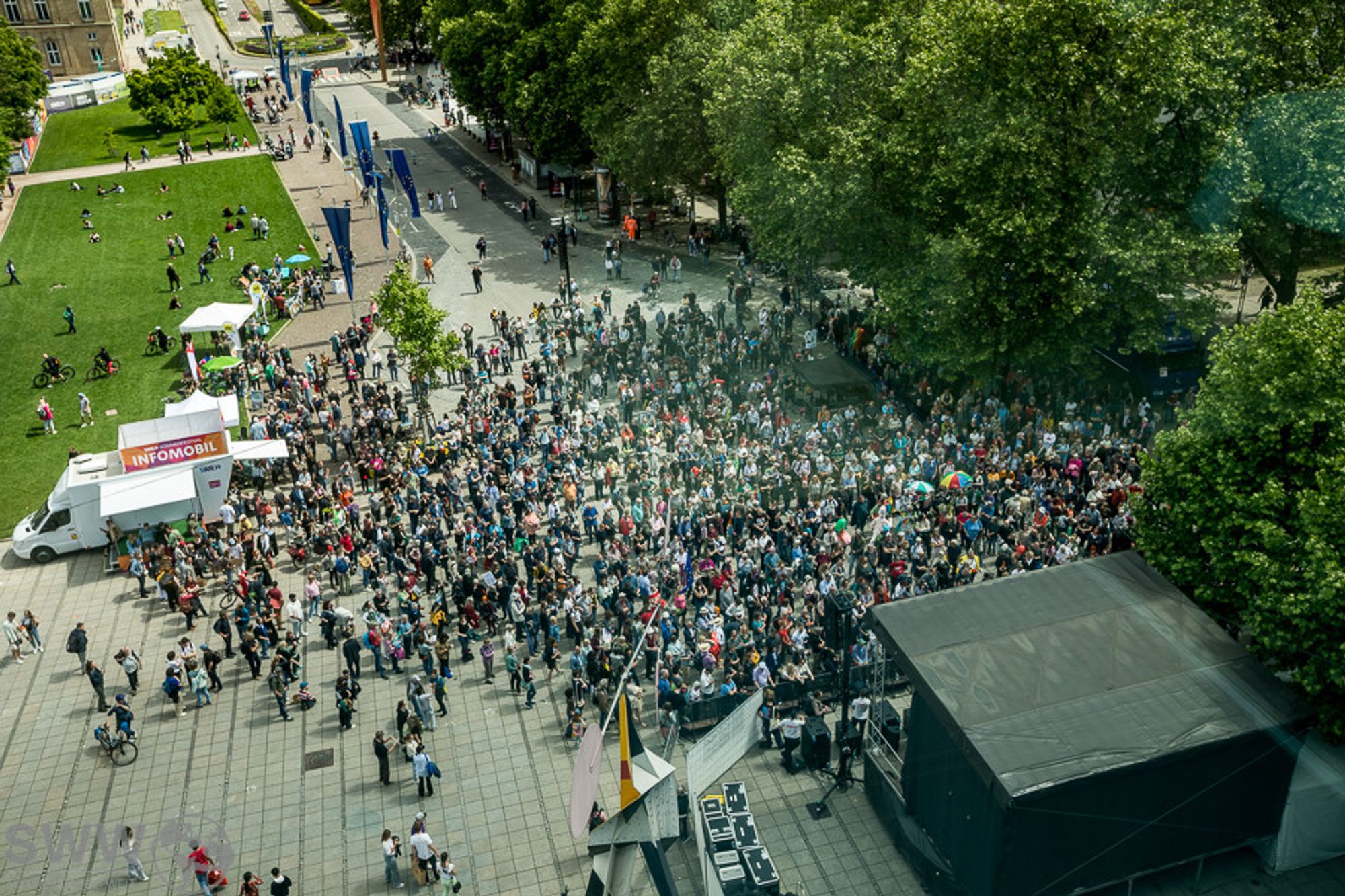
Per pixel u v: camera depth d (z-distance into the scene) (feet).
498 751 119.14
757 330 199.82
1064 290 154.71
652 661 124.47
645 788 72.74
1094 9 145.69
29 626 139.03
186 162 355.15
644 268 254.47
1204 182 147.43
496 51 311.88
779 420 167.63
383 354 222.48
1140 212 155.43
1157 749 76.18
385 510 158.61
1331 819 81.15
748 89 197.06
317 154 365.81
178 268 271.28
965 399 166.40
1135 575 95.66
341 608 133.18
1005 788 74.33
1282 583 86.89
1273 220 148.25
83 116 415.44
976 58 159.53
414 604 131.85
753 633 124.77
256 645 131.23
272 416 185.47
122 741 119.75
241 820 111.34
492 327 230.27
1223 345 102.37
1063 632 88.02
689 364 194.08
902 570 128.26
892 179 173.99
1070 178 153.07
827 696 115.96
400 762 118.83
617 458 172.76
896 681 115.03
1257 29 147.23
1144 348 156.25
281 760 119.44
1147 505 103.55
